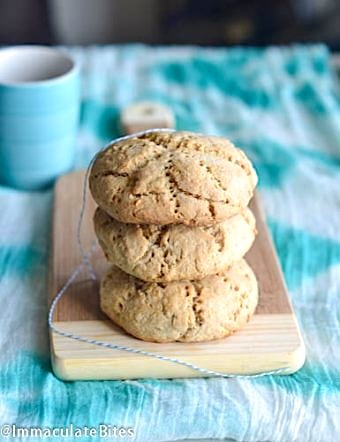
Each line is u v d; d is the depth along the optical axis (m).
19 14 1.66
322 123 0.89
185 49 1.03
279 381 0.61
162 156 0.60
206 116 0.90
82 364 0.60
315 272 0.70
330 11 1.59
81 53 1.02
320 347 0.63
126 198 0.59
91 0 1.77
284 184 0.80
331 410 0.59
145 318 0.61
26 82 0.81
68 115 0.78
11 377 0.61
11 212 0.76
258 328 0.62
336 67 1.00
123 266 0.61
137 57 1.01
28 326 0.65
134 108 0.87
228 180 0.59
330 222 0.75
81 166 0.82
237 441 0.59
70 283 0.66
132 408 0.59
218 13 1.66
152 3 1.76
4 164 0.79
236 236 0.61
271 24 1.63
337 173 0.81
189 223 0.59
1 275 0.69
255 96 0.94
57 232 0.71
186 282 0.61
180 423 0.58
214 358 0.60
